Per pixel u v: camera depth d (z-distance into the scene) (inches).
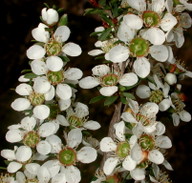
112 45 7.0
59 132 7.4
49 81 6.6
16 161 6.8
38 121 6.8
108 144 6.5
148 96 6.9
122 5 6.7
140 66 6.4
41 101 6.7
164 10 6.5
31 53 6.6
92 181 6.7
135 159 6.0
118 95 6.6
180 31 6.8
